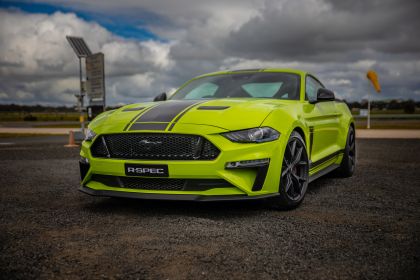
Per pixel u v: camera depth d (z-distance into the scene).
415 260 2.01
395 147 8.56
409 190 3.91
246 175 2.85
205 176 2.79
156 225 2.65
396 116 42.25
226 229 2.55
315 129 3.74
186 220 2.77
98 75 13.46
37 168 5.79
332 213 2.99
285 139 3.01
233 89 4.02
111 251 2.16
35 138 13.91
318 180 4.60
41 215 2.97
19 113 115.81
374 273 1.86
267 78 4.11
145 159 2.90
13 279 1.81
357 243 2.28
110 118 3.28
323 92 3.80
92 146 3.13
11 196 3.72
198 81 4.45
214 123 2.87
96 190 3.10
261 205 3.22
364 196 3.63
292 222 2.72
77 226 2.66
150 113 3.18
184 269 1.91
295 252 2.13
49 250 2.18
